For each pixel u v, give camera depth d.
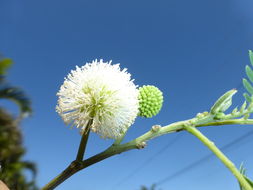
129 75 0.05
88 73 0.05
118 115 0.05
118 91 0.05
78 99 0.05
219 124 0.05
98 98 0.05
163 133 0.05
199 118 0.05
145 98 0.05
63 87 0.05
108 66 0.05
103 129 0.05
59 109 0.05
